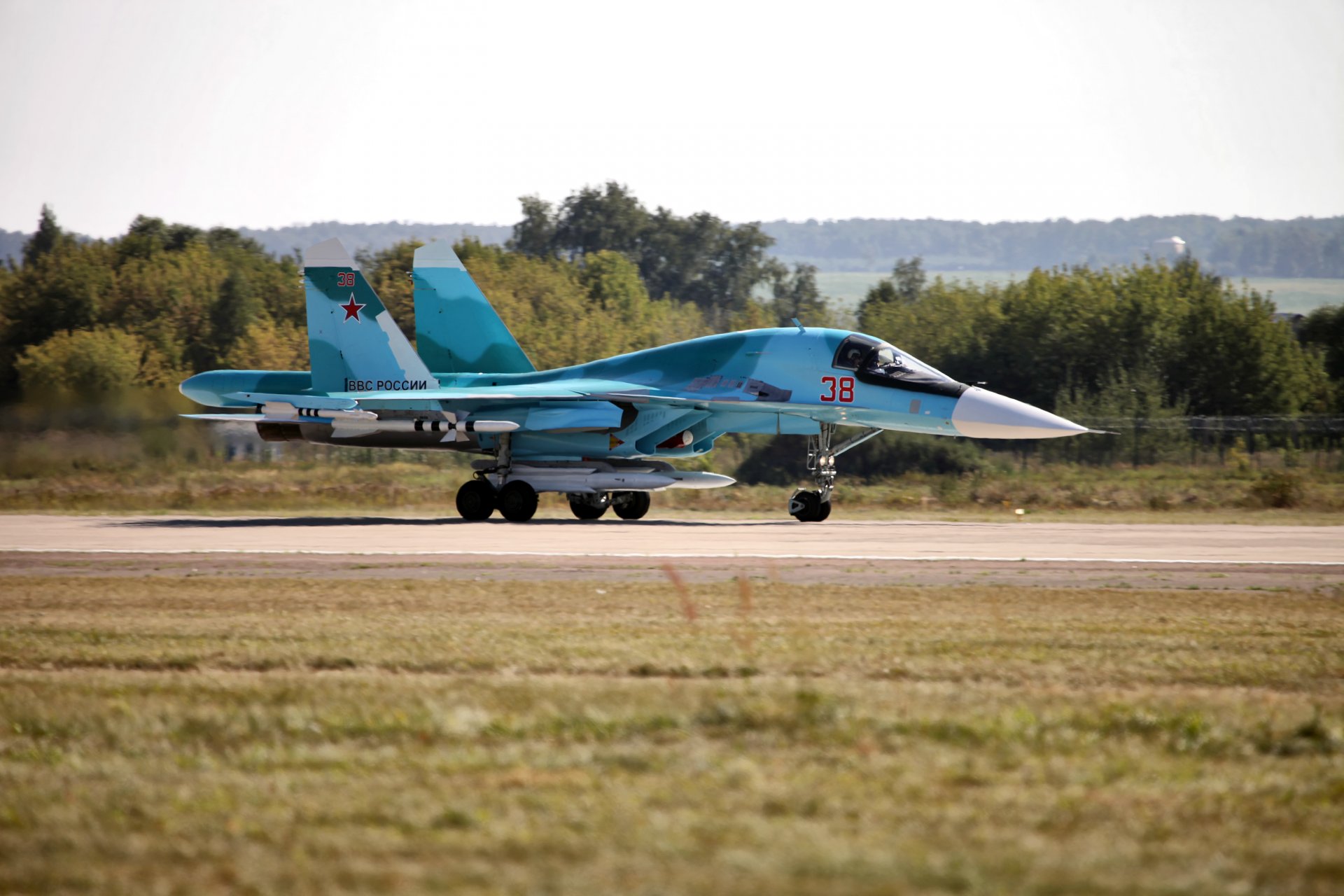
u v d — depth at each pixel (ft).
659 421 316.60
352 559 212.02
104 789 78.54
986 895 59.82
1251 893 61.26
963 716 94.53
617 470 316.81
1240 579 189.26
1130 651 125.80
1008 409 295.28
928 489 439.22
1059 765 83.05
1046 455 567.18
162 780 80.43
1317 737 90.38
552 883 61.31
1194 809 74.59
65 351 606.55
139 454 478.18
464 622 143.95
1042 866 64.08
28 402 492.95
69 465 463.42
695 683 109.19
